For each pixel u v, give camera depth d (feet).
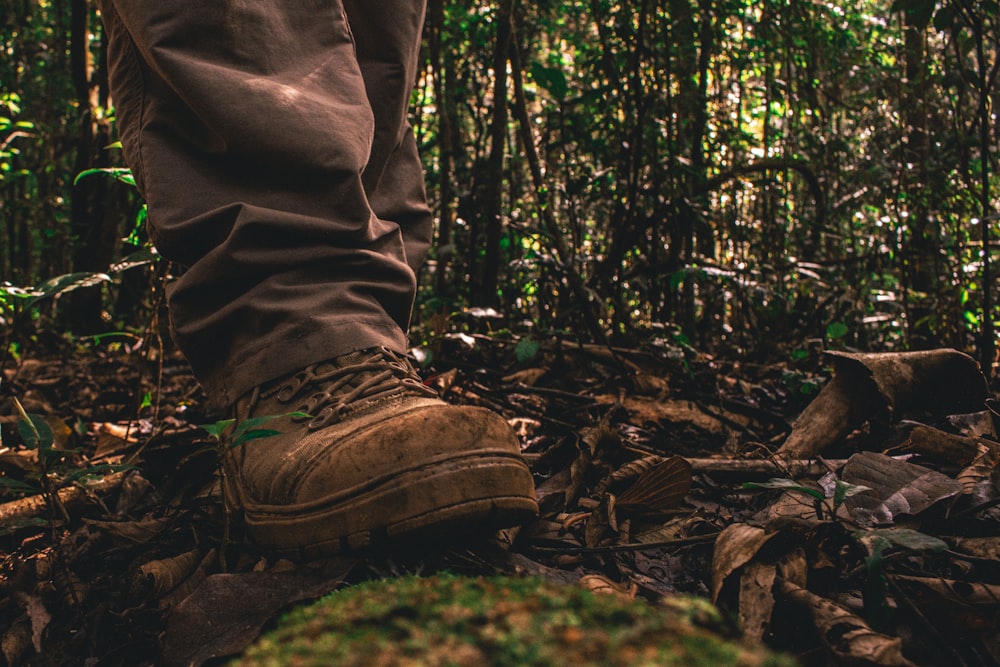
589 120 11.22
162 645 3.17
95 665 3.27
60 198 17.90
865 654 2.79
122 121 4.59
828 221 12.96
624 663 1.57
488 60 12.09
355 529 3.37
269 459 3.75
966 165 8.40
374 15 4.99
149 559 3.99
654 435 5.95
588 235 13.07
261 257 4.20
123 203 14.37
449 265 12.23
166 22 4.23
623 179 10.03
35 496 4.75
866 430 5.66
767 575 3.23
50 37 18.38
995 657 3.03
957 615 3.17
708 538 3.81
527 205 12.89
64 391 8.81
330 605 2.18
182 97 4.23
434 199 14.37
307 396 3.99
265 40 4.37
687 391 7.11
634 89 8.82
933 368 5.28
